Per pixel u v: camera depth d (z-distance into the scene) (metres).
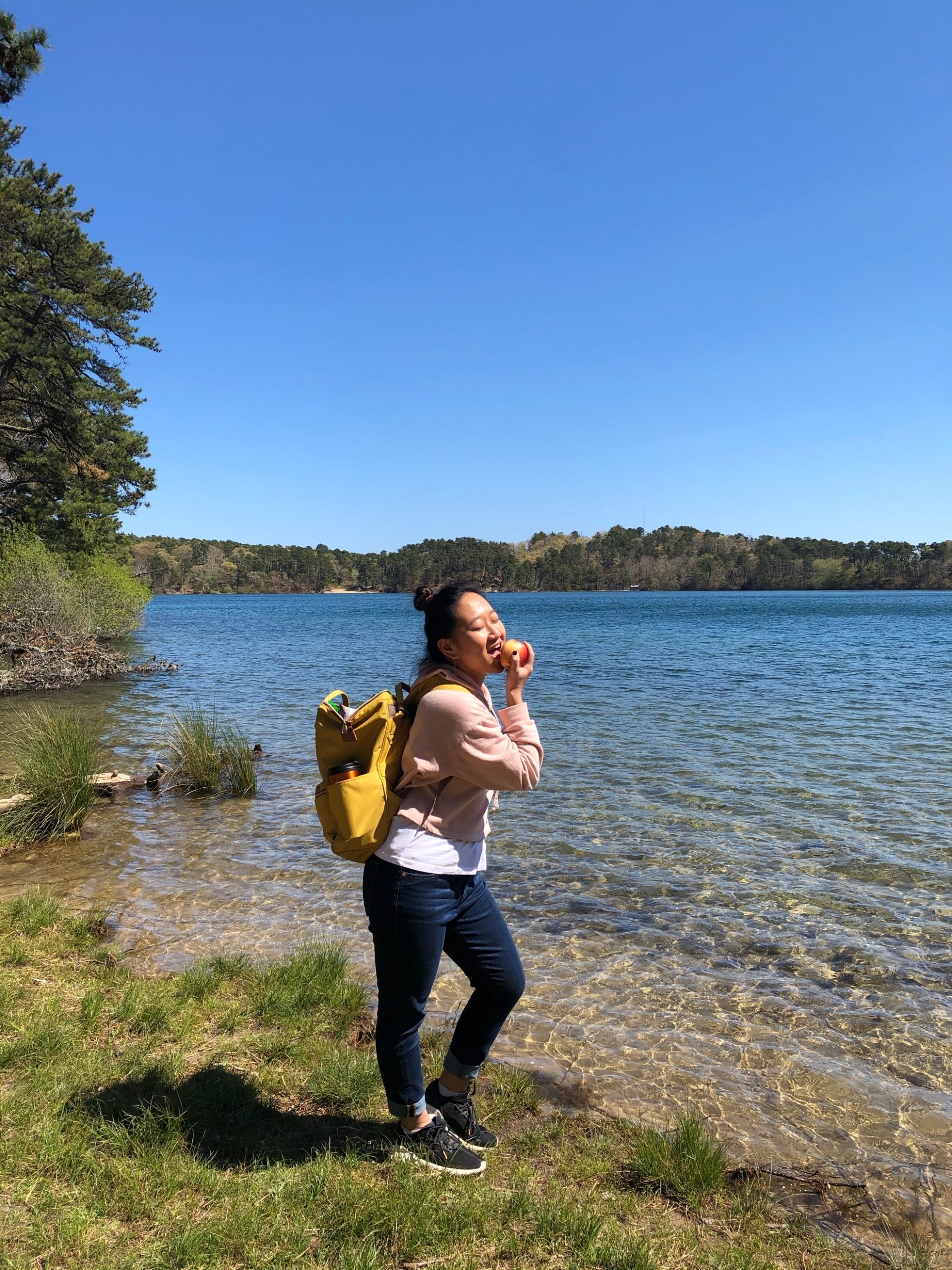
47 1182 2.29
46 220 24.11
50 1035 3.15
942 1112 3.12
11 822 6.69
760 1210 2.46
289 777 9.14
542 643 34.62
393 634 43.34
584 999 4.02
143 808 7.78
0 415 27.84
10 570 21.45
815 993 4.12
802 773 9.20
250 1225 2.15
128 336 26.91
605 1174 2.59
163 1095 2.82
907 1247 2.34
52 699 16.22
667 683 18.86
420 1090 2.52
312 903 5.29
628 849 6.46
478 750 2.27
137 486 29.14
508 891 5.56
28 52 14.94
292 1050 3.23
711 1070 3.38
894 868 6.02
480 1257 2.13
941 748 10.73
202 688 18.36
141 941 4.56
